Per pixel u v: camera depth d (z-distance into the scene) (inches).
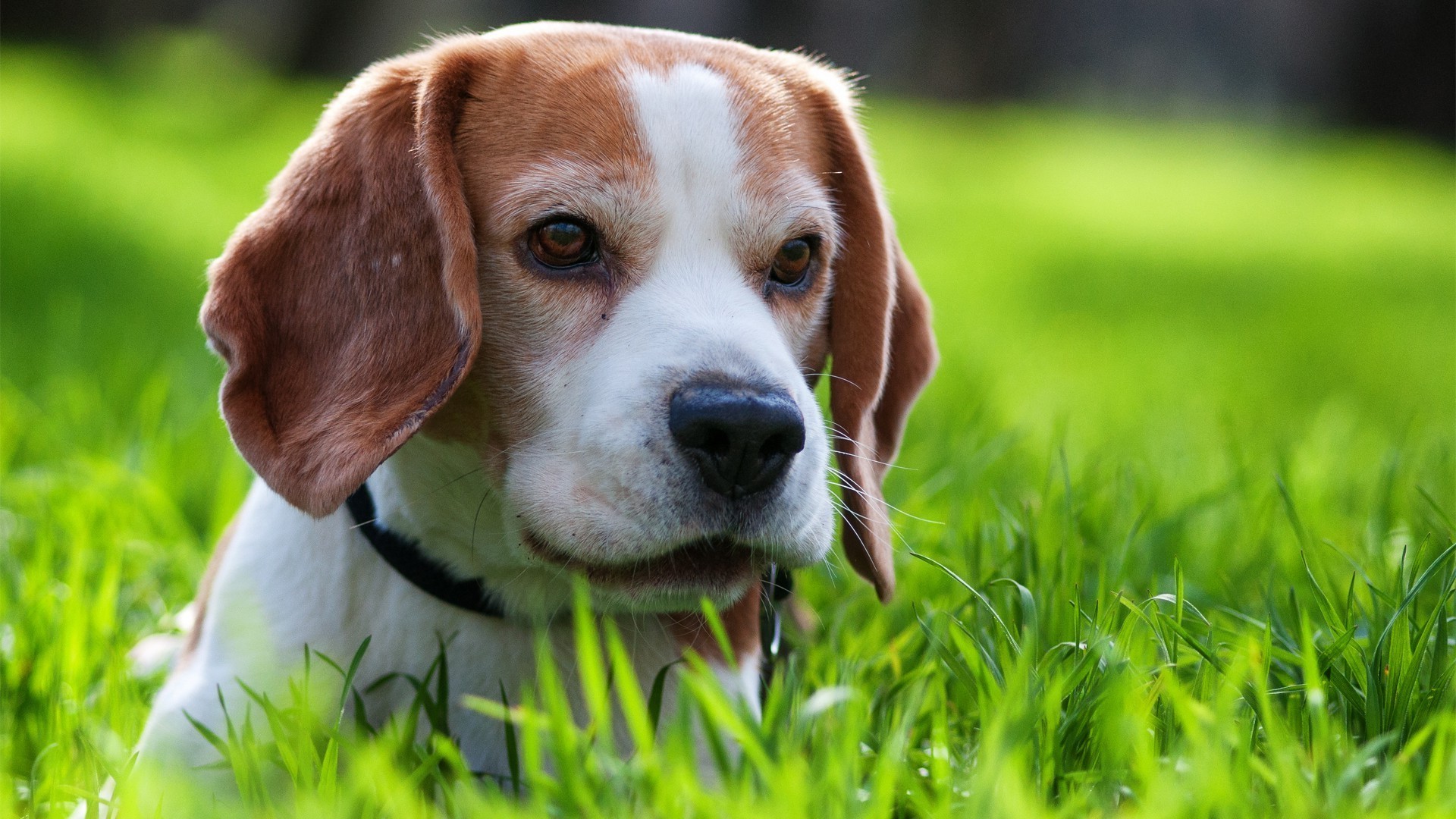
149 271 514.6
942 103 1887.3
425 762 136.9
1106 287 701.9
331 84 1401.3
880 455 198.7
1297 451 297.1
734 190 161.0
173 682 180.7
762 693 187.6
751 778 128.1
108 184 650.8
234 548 179.0
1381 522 225.6
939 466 265.9
